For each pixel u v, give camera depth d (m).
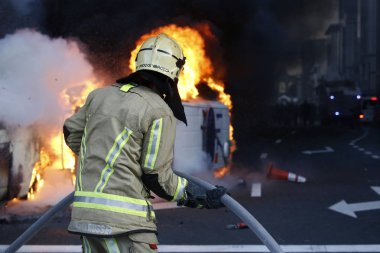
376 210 8.86
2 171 7.44
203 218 8.17
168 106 3.11
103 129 3.05
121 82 3.23
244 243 6.73
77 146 3.37
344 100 41.62
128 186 2.96
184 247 6.55
